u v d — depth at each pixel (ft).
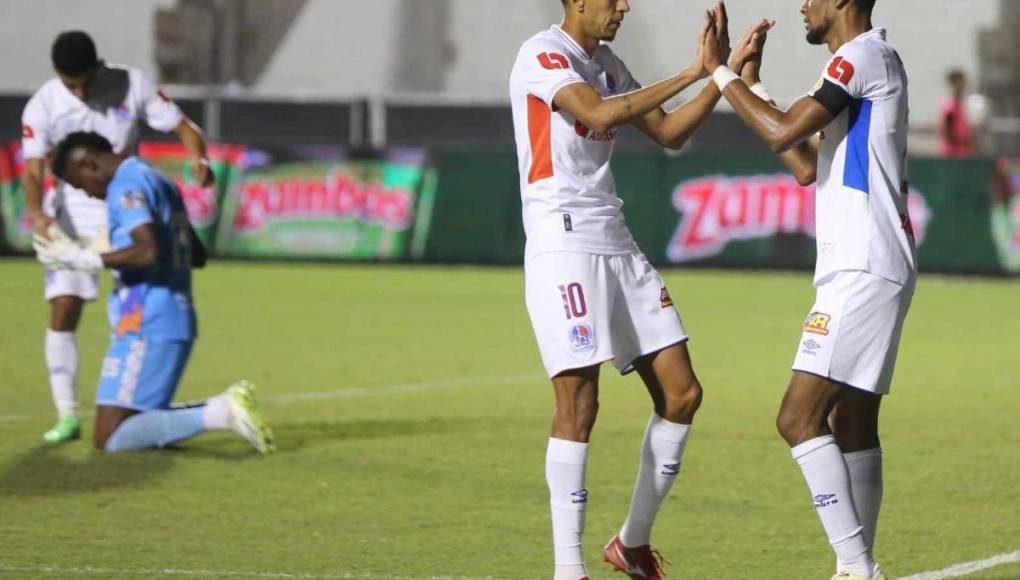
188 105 262.88
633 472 81.87
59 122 89.40
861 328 54.39
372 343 139.13
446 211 218.38
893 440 92.17
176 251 85.61
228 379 116.37
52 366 89.04
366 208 219.20
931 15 288.10
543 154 57.41
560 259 56.80
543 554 63.67
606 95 59.31
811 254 210.79
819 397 54.75
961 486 78.74
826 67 54.90
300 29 298.97
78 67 87.51
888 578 59.82
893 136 55.11
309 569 60.80
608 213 58.03
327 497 74.84
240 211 220.02
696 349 137.39
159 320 85.25
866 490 58.54
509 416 100.07
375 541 65.82
